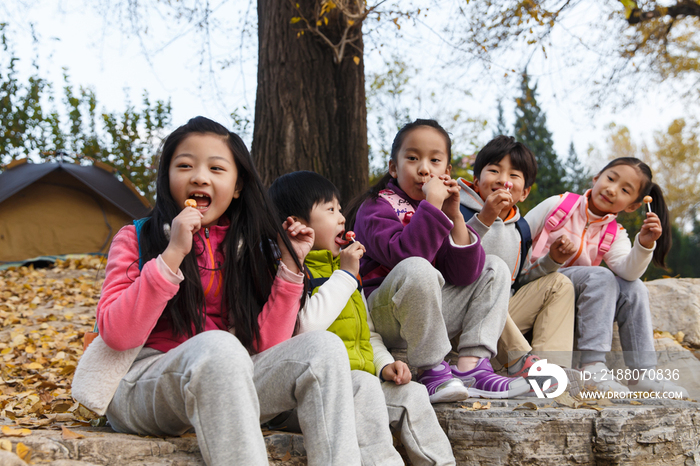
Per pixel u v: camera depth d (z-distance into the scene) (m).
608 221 3.26
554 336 2.77
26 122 12.46
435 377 2.26
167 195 1.85
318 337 1.69
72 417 2.16
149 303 1.56
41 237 8.81
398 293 2.22
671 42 8.83
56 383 3.54
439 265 2.59
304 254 1.97
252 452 1.41
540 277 2.95
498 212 2.63
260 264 1.89
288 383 1.68
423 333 2.23
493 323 2.45
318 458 1.58
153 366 1.63
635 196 3.22
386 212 2.68
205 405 1.44
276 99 4.82
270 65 4.89
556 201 3.27
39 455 1.45
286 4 4.87
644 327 3.00
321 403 1.61
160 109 12.55
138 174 12.22
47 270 8.06
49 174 9.09
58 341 4.55
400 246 2.44
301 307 2.00
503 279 2.50
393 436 2.12
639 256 2.95
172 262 1.58
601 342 2.83
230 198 1.89
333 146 4.84
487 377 2.38
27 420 1.97
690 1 8.30
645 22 8.22
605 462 2.23
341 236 2.46
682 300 3.96
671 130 14.20
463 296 2.53
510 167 2.96
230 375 1.45
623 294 3.05
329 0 4.50
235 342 1.52
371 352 2.23
